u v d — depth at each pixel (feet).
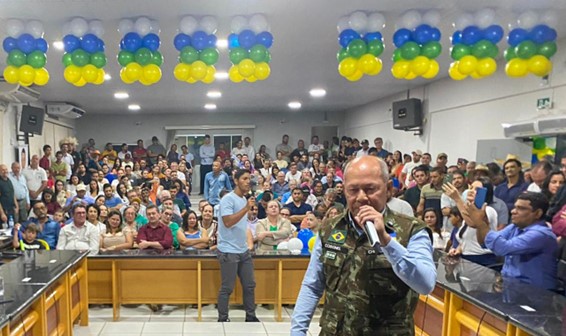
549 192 10.76
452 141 19.98
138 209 16.51
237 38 11.35
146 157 36.01
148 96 26.94
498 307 6.01
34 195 21.38
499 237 7.58
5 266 8.47
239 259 10.76
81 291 10.39
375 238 3.45
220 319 10.94
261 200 18.25
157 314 11.96
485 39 10.94
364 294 3.86
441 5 10.48
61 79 20.22
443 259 9.36
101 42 11.66
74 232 12.46
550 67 11.07
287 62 16.89
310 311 4.31
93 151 33.04
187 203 20.03
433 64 11.34
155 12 10.82
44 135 29.45
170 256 11.19
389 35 13.08
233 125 39.34
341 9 10.73
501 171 14.51
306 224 13.56
